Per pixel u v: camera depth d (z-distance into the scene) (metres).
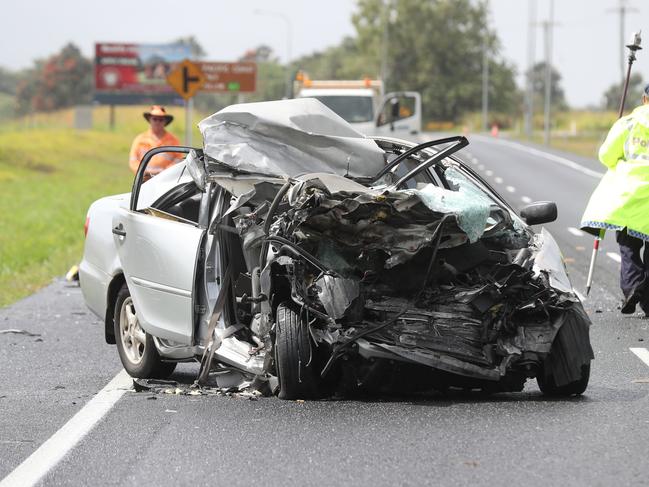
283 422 11.02
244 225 12.08
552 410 11.48
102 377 14.20
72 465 9.66
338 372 12.24
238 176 12.48
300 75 49.91
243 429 10.77
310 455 9.72
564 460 9.39
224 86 88.12
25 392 13.17
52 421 11.48
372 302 11.72
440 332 11.70
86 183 69.19
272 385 12.27
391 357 11.48
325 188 11.59
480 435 10.34
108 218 14.91
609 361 14.78
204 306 12.80
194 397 12.56
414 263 11.67
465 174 13.48
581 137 134.00
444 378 12.04
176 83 39.91
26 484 9.12
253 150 12.71
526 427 10.65
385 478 8.95
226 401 12.23
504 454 9.62
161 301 13.26
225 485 8.88
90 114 132.88
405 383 12.02
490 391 12.53
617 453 9.60
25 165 80.38
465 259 11.88
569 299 12.01
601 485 8.63
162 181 14.34
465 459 9.47
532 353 11.80
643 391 12.65
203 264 12.84
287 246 11.70
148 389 13.05
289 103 13.32
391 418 11.12
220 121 12.99
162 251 13.25
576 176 59.03
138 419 11.37
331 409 11.62
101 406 12.09
